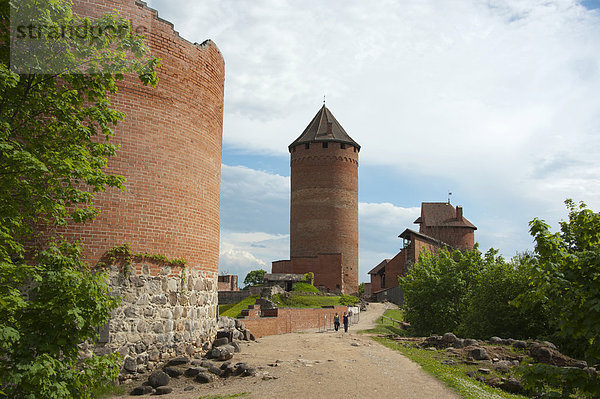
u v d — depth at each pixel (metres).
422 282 37.56
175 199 16.84
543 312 26.39
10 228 10.22
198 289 17.56
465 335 30.14
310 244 65.00
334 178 65.94
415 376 15.28
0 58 9.50
